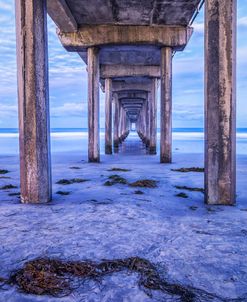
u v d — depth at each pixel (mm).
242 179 8953
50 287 2727
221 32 5621
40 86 6023
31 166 6043
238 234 4148
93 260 3295
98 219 4914
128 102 39125
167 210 5516
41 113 6062
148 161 14758
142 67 19859
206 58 5781
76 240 3926
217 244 3775
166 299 2527
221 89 5715
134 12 12039
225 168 5859
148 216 5094
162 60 13750
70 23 12430
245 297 2559
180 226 4527
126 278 2898
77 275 2957
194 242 3850
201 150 24047
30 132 5996
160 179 9070
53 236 4082
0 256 3420
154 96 20609
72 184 8242
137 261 3230
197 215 5160
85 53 17312
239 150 23453
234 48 5707
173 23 13109
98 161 14453
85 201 6242
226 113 5742
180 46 13586
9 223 4691
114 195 6844
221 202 5938
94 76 14195
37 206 5809
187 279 2875
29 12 5812
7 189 7660
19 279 2867
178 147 28312
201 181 8695
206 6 5746
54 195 6867
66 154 19438
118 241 3887
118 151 23047
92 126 14320
